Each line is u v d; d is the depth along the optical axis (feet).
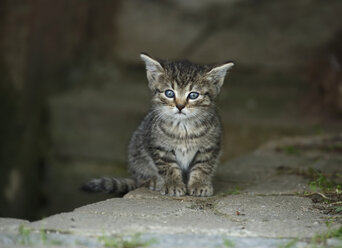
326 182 23.21
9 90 41.68
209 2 59.00
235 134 42.68
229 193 22.26
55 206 45.14
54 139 45.96
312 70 46.83
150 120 23.71
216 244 15.47
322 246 15.21
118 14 56.90
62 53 50.31
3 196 40.29
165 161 22.88
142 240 15.62
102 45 55.36
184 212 18.88
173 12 58.39
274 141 34.53
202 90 23.06
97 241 15.44
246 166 27.58
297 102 46.26
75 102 46.01
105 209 18.88
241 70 51.62
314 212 19.03
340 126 40.57
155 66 23.52
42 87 46.42
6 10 41.55
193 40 55.06
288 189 22.79
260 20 56.24
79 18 52.70
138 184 24.97
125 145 44.52
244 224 17.37
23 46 42.98
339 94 43.24
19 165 42.42
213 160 23.09
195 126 22.70
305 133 40.52
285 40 52.70
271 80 50.34
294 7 57.00
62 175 45.24
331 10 55.36
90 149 45.29
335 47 49.78
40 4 45.85
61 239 15.64
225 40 54.08
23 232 15.72
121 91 50.44
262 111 45.32
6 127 41.09
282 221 17.72
